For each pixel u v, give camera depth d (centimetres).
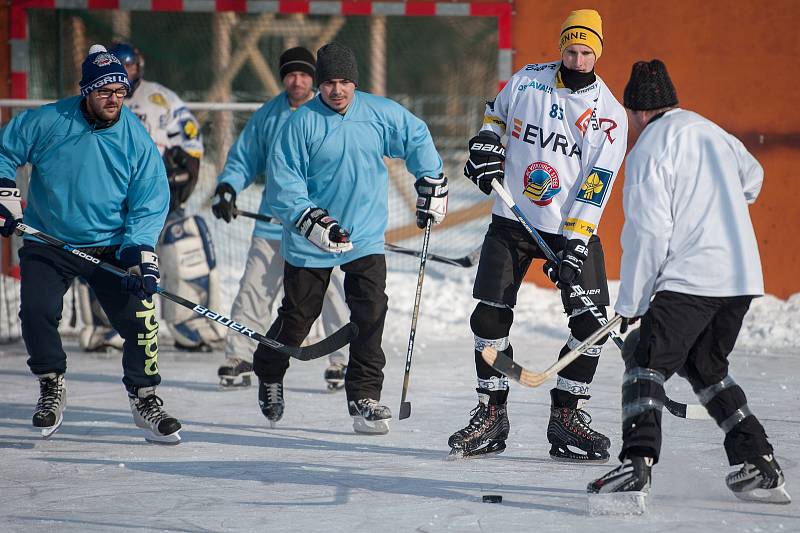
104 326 2820
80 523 1313
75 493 1466
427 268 3916
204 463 1656
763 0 3672
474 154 1669
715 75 3719
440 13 3884
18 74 3925
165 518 1333
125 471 1605
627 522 1291
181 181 2684
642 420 1321
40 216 1772
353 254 1875
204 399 2245
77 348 2914
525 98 1666
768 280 3712
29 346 1783
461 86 5375
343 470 1600
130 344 1797
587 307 1611
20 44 3919
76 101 1748
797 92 3672
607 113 1630
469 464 1641
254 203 4478
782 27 3666
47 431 1803
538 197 1653
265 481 1531
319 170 1856
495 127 1708
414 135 1880
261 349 1925
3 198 1717
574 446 1661
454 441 1678
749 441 1366
